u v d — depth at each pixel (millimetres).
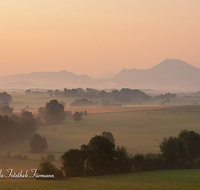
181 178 60562
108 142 74438
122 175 67750
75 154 70688
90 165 72250
